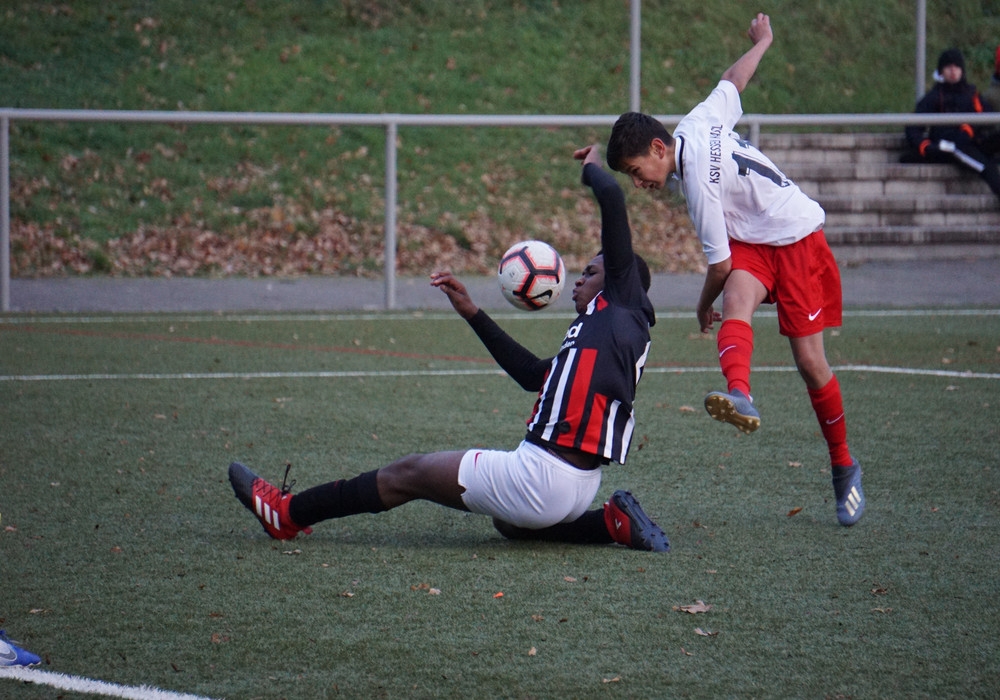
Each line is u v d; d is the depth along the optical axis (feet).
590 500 50.83
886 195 189.47
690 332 125.29
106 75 199.52
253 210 177.68
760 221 54.29
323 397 89.92
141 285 154.40
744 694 36.68
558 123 140.97
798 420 81.76
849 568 49.67
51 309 137.39
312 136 194.29
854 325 128.77
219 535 54.54
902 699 36.35
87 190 174.91
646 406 86.89
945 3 250.98
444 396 90.89
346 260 171.53
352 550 52.26
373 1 226.38
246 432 77.71
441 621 42.96
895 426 79.30
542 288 54.03
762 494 62.85
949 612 44.21
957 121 145.28
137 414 82.69
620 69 219.61
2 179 133.69
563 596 45.83
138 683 37.24
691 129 54.24
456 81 211.82
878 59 233.96
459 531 55.93
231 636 41.37
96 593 45.96
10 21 206.90
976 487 63.72
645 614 43.83
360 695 36.42
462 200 186.50
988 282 161.07
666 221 185.06
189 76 202.08
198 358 107.24
